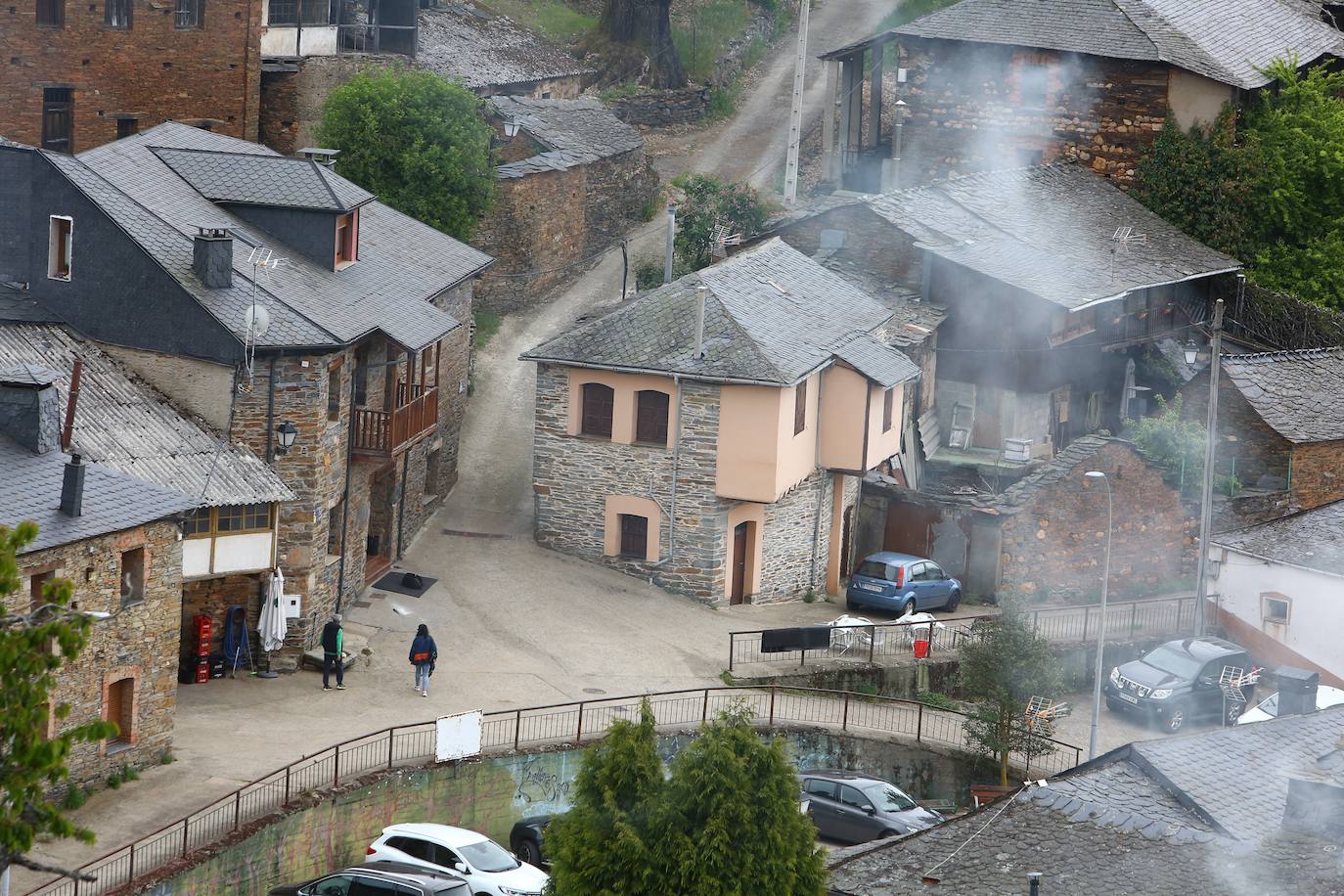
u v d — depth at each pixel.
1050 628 82.06
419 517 82.50
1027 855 44.47
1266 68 116.50
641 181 117.31
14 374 58.91
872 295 94.69
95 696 56.81
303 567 68.88
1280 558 82.94
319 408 68.50
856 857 46.38
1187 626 84.38
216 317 66.25
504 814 63.00
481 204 99.69
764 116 137.38
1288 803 45.62
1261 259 113.00
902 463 91.00
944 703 76.06
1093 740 68.75
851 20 155.38
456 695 67.81
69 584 38.72
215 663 67.56
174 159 75.06
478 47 122.25
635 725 46.94
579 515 81.31
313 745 61.72
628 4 135.38
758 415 77.50
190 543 64.12
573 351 79.81
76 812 55.28
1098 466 85.50
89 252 67.31
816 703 72.31
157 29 103.31
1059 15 114.50
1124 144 112.62
